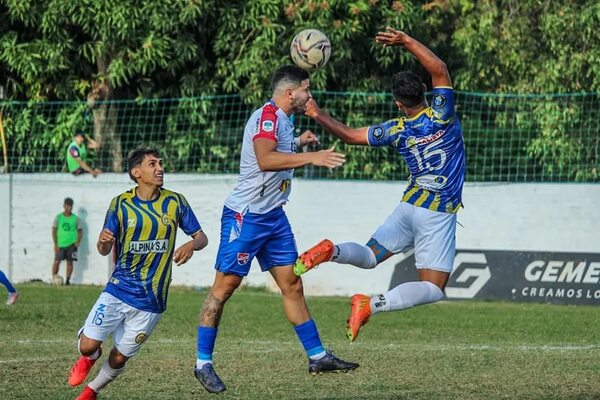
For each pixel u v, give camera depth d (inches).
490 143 2753.4
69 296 2252.7
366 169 2768.2
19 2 2701.8
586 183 2363.4
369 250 1053.2
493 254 2386.8
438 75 1027.9
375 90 2849.4
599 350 1505.9
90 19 2684.5
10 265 2699.3
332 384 1194.0
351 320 983.6
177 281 2615.7
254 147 1000.2
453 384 1192.2
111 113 2891.2
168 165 2883.9
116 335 1023.0
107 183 2659.9
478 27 2839.6
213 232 2598.4
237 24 2743.6
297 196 2497.5
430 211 1044.5
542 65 2795.3
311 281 2464.3
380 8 2773.1
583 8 2731.3
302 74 1038.4
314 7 2687.0
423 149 1040.8
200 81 2864.2
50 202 2682.1
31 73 2773.1
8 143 2866.6
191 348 1486.2
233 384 1192.2
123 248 997.2
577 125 2699.3
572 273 2348.7
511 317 2007.9
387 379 1229.1
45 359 1354.6
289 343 1568.7
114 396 1115.9
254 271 2544.3
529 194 2384.4
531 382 1204.5
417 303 1015.6
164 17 2674.7
